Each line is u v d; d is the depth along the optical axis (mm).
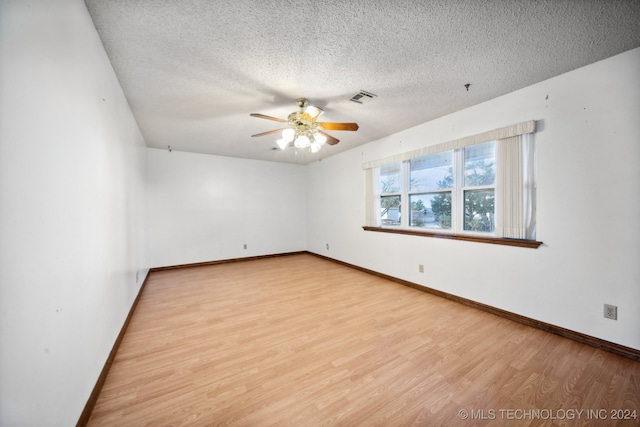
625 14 1416
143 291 3316
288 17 1431
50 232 960
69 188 1123
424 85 2240
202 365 1713
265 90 2291
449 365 1704
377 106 2684
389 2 1335
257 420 1250
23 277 801
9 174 748
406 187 3561
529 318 2270
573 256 2018
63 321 1043
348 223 4668
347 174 4668
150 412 1298
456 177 2906
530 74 2070
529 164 2270
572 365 1689
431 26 1517
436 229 3197
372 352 1864
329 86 2232
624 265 1791
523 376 1583
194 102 2520
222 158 5090
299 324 2338
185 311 2656
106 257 1669
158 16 1407
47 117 953
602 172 1874
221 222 5086
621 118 1790
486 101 2562
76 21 1208
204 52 1743
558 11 1400
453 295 2910
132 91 2275
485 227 2678
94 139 1458
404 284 3527
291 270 4445
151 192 4371
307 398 1402
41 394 876
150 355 1836
